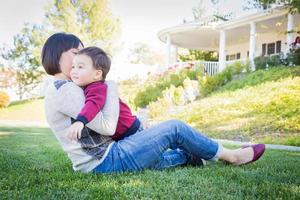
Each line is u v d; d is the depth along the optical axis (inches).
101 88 104.7
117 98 108.3
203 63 843.4
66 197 84.9
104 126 104.5
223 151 126.6
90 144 109.7
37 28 1071.0
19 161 159.9
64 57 108.4
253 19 761.0
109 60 109.4
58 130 108.0
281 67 626.5
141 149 112.7
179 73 788.0
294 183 110.3
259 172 126.0
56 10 1035.9
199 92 680.4
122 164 112.6
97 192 90.5
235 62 720.3
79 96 103.7
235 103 544.7
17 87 1171.9
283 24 803.4
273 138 377.4
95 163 112.1
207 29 882.8
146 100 767.1
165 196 86.2
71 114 103.8
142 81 954.1
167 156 127.1
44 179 106.1
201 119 522.3
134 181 101.9
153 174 111.7
